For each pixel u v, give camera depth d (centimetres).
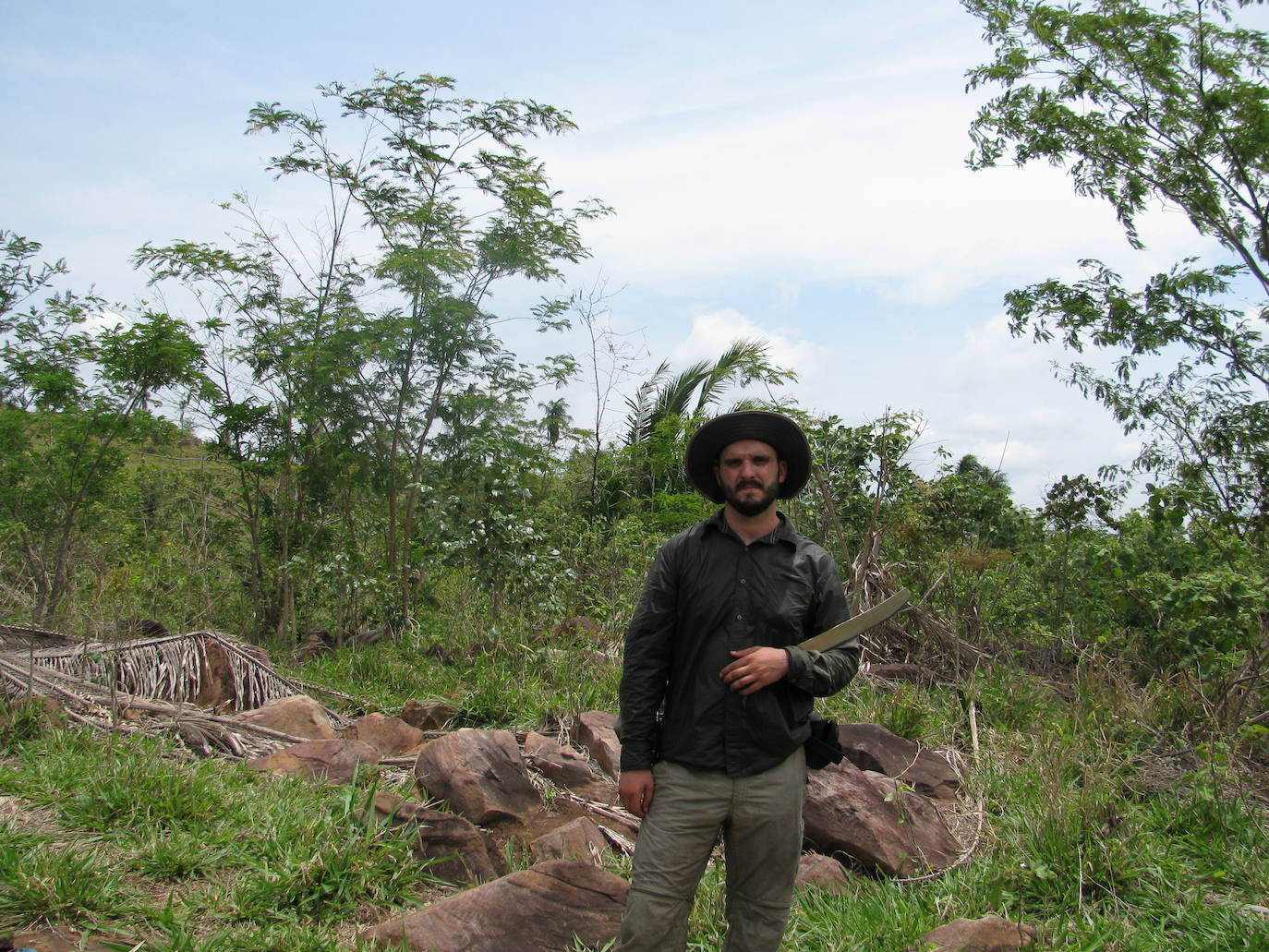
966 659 834
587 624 895
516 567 878
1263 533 895
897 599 276
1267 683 642
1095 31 1002
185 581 932
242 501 1093
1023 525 1072
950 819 513
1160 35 990
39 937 293
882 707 666
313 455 1070
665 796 272
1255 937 361
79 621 660
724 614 273
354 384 1046
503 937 327
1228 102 991
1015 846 452
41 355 1026
